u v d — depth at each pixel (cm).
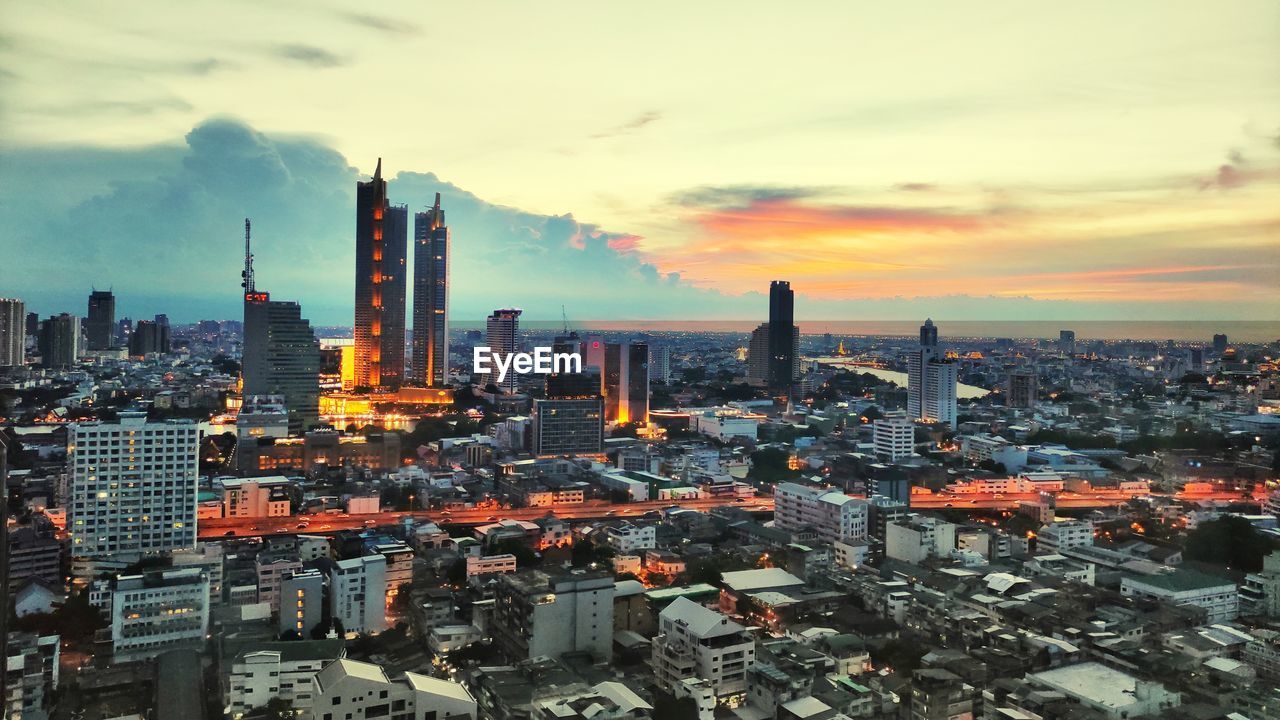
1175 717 18875
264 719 19700
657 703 19250
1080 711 18938
